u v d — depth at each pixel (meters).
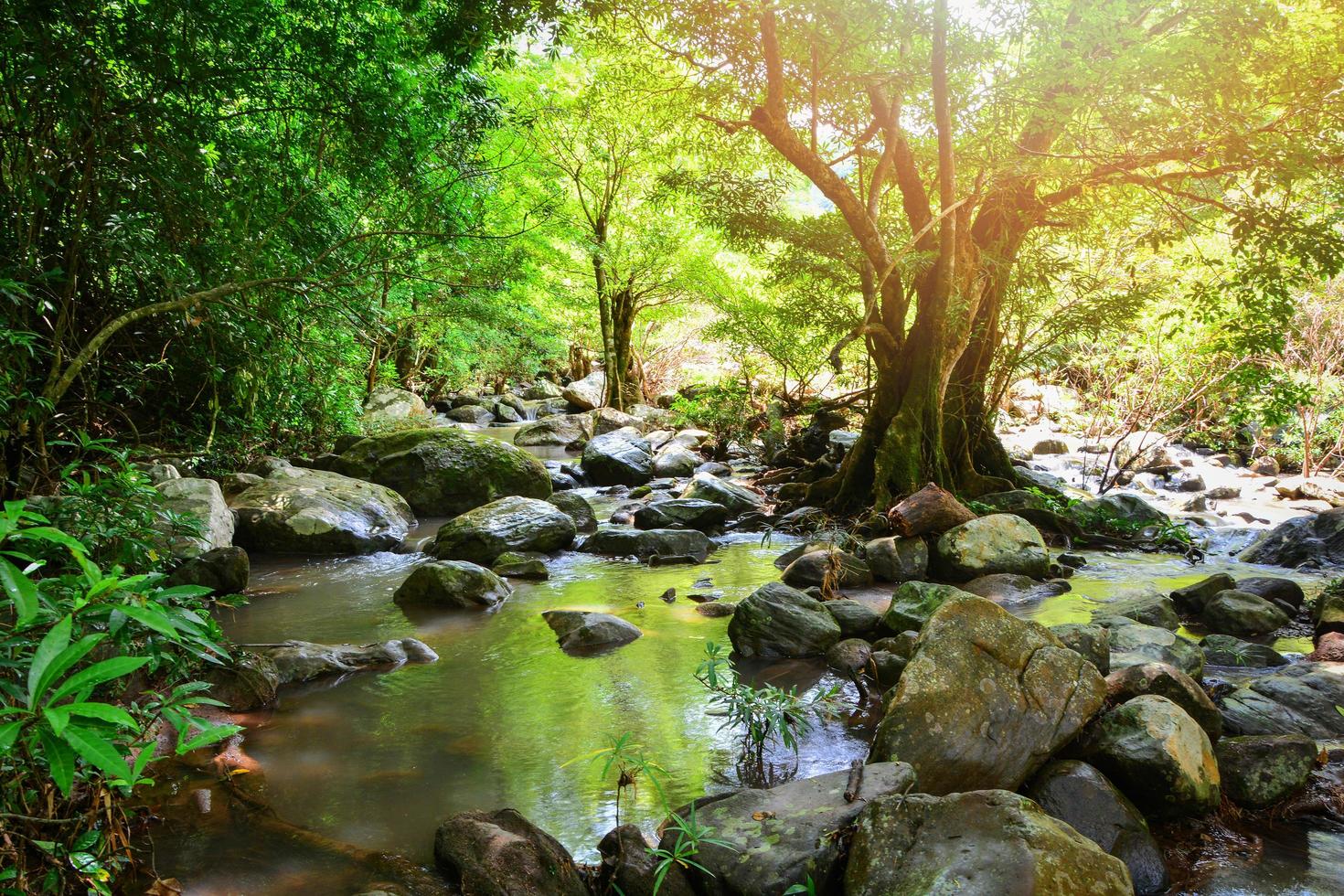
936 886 2.55
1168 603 6.25
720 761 4.00
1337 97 8.55
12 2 5.24
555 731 4.32
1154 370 13.94
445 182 8.85
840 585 7.27
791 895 2.73
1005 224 10.88
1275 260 9.02
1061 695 3.59
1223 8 8.08
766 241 13.18
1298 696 4.35
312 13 7.25
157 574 2.47
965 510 8.50
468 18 7.77
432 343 22.22
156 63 6.09
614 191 21.11
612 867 3.01
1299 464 14.47
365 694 4.84
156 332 8.88
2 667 2.34
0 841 2.28
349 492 9.61
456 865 2.99
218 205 7.10
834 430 15.49
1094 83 8.36
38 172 5.88
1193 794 3.30
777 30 9.19
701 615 6.45
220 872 3.05
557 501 10.22
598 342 29.98
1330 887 2.96
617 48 11.24
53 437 7.24
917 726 3.47
